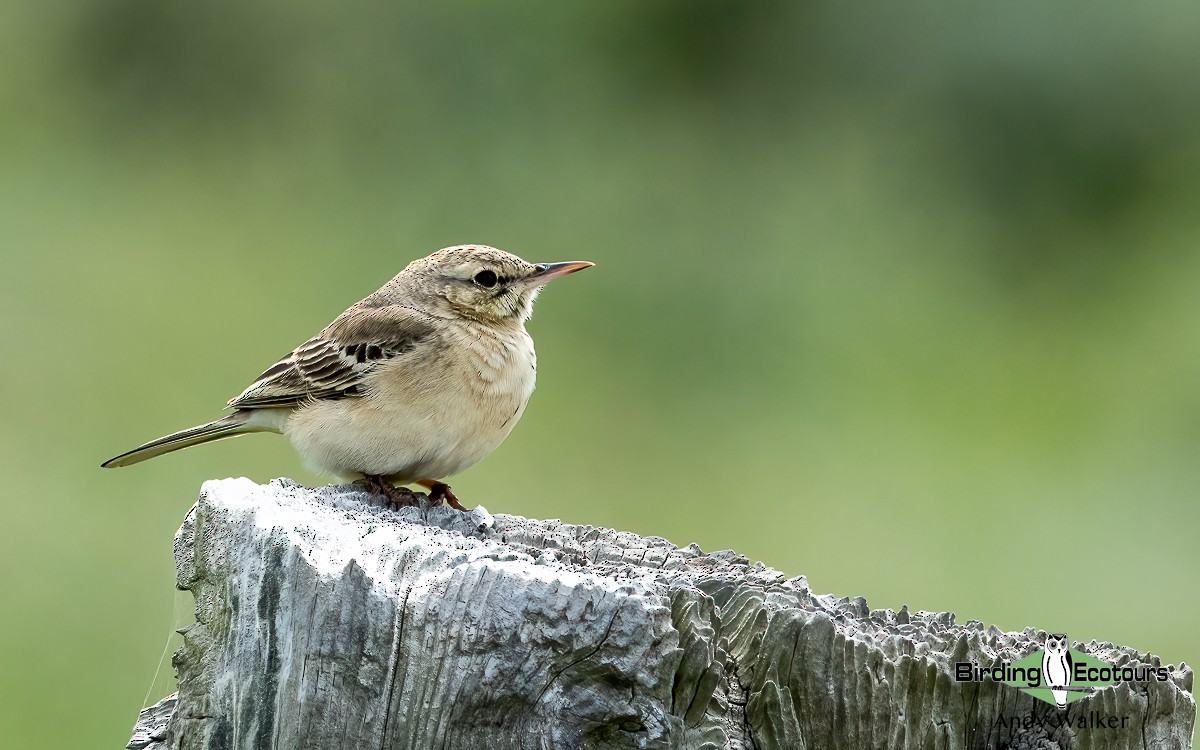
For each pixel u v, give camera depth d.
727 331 17.28
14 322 15.78
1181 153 20.11
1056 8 20.50
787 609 5.47
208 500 5.84
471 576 5.10
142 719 6.16
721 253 18.34
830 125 20.55
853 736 5.32
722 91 20.78
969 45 20.64
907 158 20.17
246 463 14.01
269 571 5.40
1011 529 14.62
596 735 4.97
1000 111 20.52
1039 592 13.65
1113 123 20.36
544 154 19.64
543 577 5.07
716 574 6.18
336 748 5.15
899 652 5.47
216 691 5.53
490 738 5.04
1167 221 19.75
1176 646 12.99
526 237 18.25
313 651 5.21
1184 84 20.27
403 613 5.12
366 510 6.74
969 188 19.91
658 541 6.83
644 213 18.91
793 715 5.32
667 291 17.58
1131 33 20.39
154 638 12.20
